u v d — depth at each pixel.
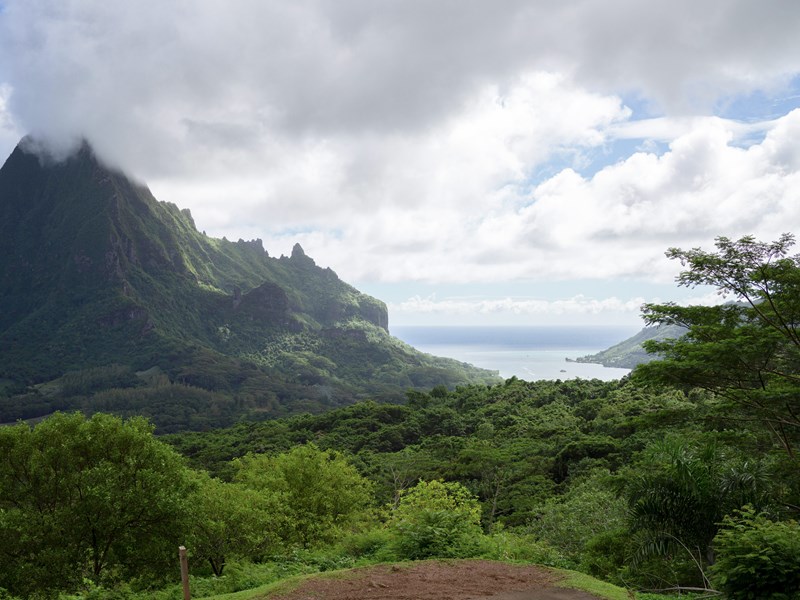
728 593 9.54
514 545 16.48
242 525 20.42
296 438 96.44
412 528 14.98
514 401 94.69
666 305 20.09
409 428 89.00
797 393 16.47
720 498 13.62
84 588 15.08
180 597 13.66
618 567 16.61
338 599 9.64
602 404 71.56
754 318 18.53
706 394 52.25
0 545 16.02
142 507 17.59
